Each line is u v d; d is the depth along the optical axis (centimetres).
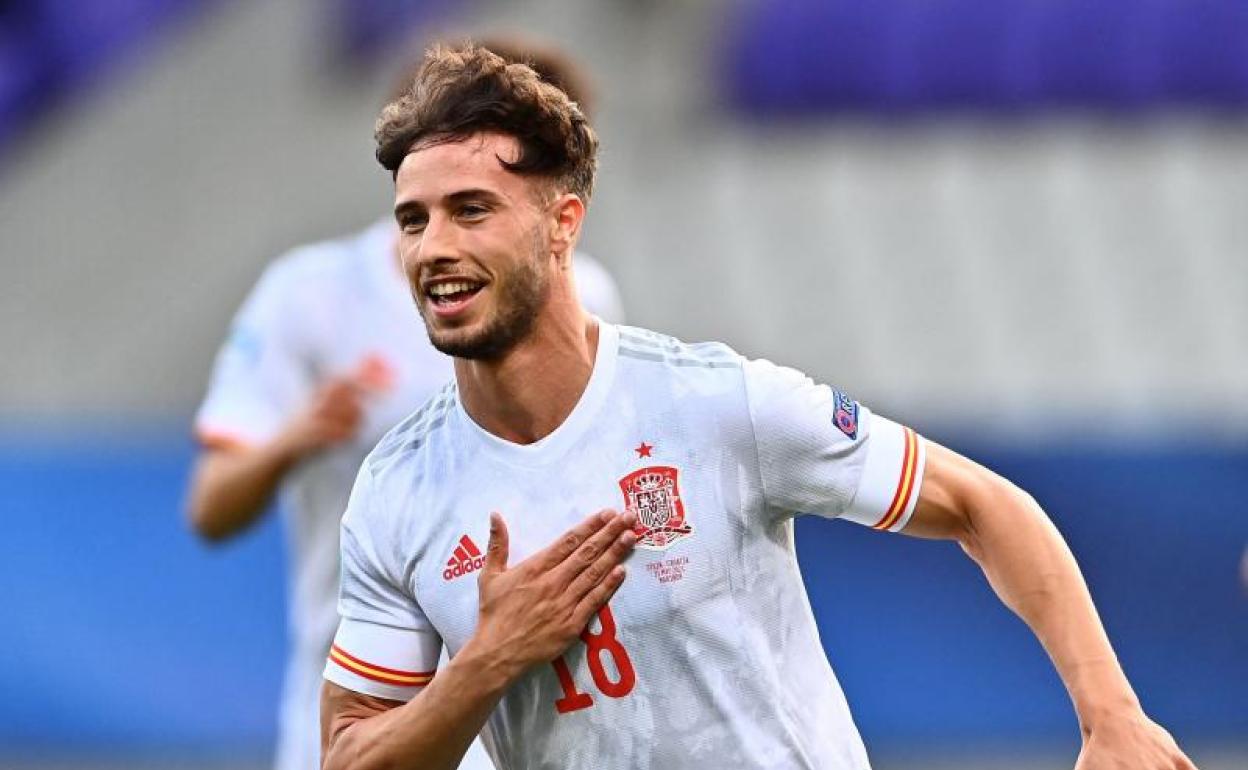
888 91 4256
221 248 4056
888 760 2388
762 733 901
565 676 896
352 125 4403
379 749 883
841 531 2411
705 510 895
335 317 1499
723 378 906
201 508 1490
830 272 3809
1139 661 2391
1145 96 4225
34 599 2386
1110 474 2402
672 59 4334
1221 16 4209
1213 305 3728
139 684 2372
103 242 4147
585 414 902
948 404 3547
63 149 4516
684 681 895
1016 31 4244
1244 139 4150
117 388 3688
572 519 897
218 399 1515
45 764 2373
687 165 4072
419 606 930
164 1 4922
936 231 3916
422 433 936
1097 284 3784
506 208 852
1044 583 902
